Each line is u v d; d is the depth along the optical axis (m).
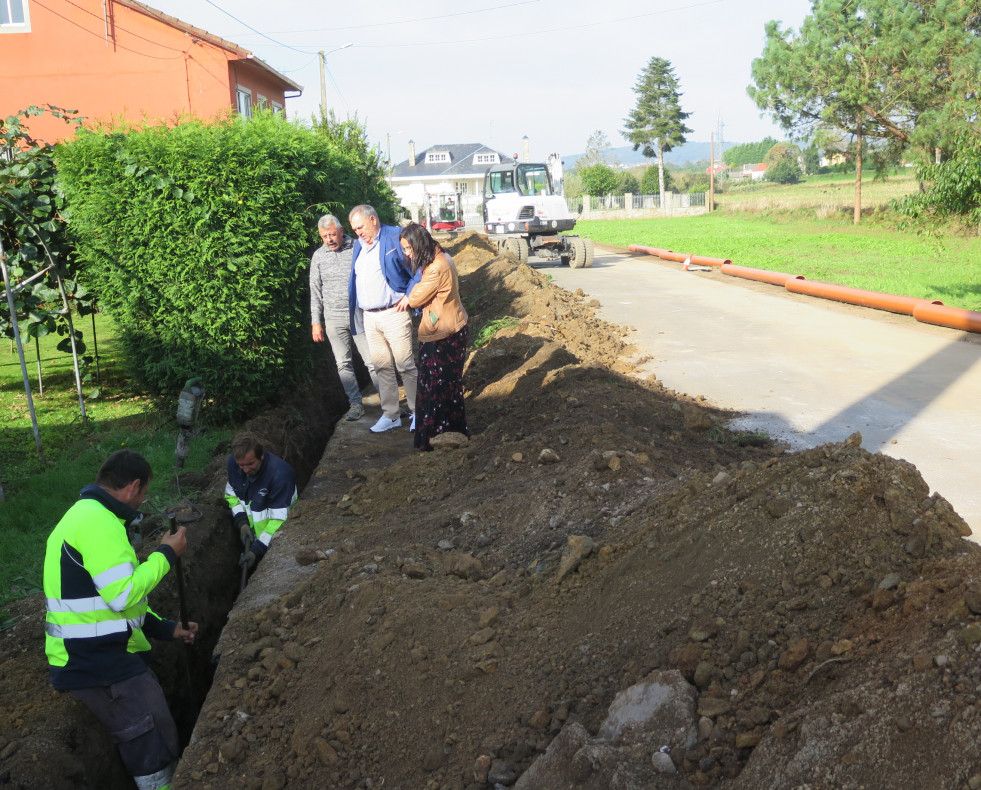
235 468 5.77
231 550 5.69
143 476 3.71
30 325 9.30
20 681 3.83
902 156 33.84
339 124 18.11
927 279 18.72
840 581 2.97
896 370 9.32
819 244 30.23
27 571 5.18
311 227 8.99
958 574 2.66
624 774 2.53
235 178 7.90
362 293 7.66
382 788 2.99
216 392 8.27
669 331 12.29
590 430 5.88
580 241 23.11
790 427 7.23
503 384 8.59
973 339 11.06
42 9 22.33
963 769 2.03
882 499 3.20
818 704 2.46
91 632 3.56
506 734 3.00
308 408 9.45
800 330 12.06
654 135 81.19
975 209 14.94
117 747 3.73
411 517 5.45
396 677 3.42
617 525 4.31
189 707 4.52
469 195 82.00
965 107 27.94
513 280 14.56
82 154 7.77
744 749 2.54
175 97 22.95
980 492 5.50
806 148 37.12
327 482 6.61
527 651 3.38
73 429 8.70
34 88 22.67
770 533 3.27
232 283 8.08
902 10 30.38
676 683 2.76
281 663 3.78
